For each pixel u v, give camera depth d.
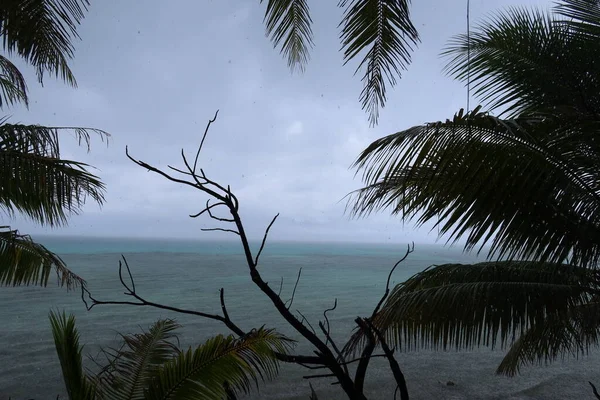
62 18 2.99
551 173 2.66
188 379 1.58
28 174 3.76
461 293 3.16
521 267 3.61
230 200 1.50
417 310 3.22
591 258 2.80
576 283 3.39
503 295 3.13
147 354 2.00
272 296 1.62
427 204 2.81
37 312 11.06
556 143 2.76
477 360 7.06
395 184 3.66
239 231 1.54
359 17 3.05
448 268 3.76
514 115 3.91
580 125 2.93
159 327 2.22
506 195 2.67
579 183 2.79
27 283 4.67
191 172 1.43
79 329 8.73
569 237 2.73
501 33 3.81
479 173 2.63
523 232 2.73
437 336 3.21
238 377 1.57
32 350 7.26
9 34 3.19
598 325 3.47
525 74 3.76
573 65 3.48
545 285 3.21
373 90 3.24
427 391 5.51
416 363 6.85
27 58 3.49
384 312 3.37
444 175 2.71
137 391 1.79
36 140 4.02
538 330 3.75
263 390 5.41
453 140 2.53
